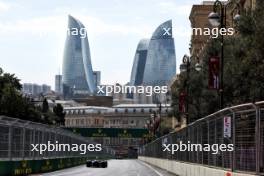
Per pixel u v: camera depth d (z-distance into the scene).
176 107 111.19
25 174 61.09
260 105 25.62
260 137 25.59
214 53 70.94
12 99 134.75
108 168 99.69
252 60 48.94
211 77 49.94
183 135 63.78
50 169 78.56
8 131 53.25
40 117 168.12
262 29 48.19
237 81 52.28
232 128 31.77
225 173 33.09
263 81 49.75
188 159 58.06
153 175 68.00
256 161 25.97
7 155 52.84
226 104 60.91
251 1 94.44
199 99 87.94
